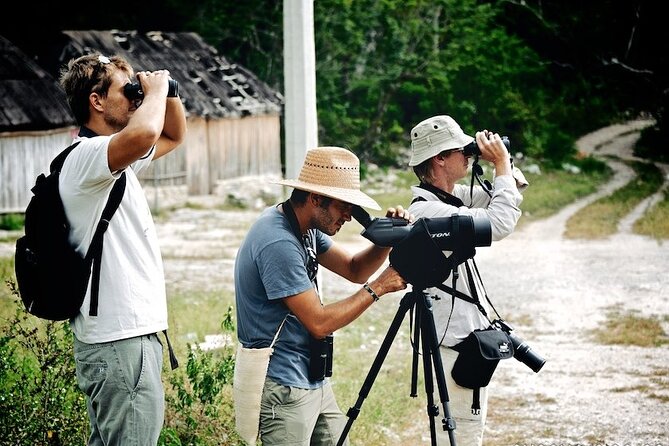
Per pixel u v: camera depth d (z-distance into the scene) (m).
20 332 6.35
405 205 27.83
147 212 4.48
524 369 10.09
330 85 39.12
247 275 4.52
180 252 19.55
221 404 7.12
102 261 4.25
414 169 5.31
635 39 46.22
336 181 4.47
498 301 14.20
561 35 47.94
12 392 6.07
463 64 40.91
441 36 41.56
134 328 4.27
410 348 10.55
